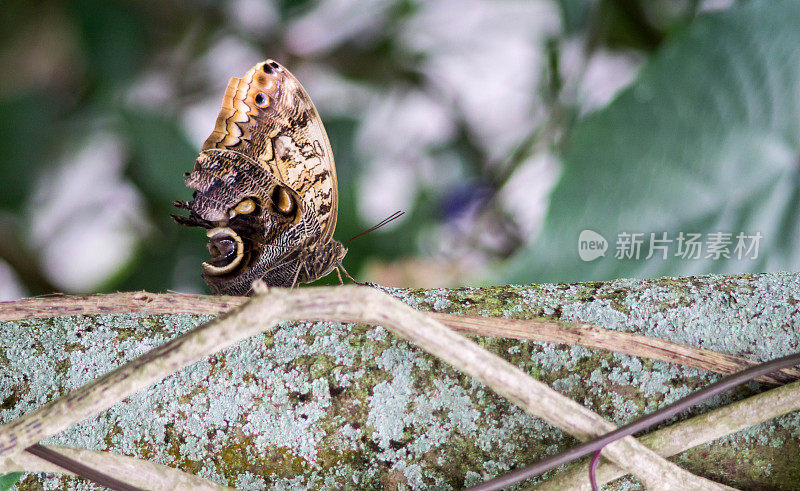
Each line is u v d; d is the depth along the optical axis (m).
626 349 0.93
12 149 1.11
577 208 1.01
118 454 0.93
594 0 1.10
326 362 0.94
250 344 0.94
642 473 0.92
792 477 0.94
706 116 1.00
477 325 0.94
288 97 1.00
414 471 0.94
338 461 0.94
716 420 0.93
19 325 0.94
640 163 1.00
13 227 1.11
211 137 0.99
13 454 0.91
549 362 0.94
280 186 1.01
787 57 1.00
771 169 1.00
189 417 0.94
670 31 1.10
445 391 0.94
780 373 0.93
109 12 1.11
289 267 1.02
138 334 0.94
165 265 1.11
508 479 0.92
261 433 0.94
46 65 1.11
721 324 0.94
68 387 0.94
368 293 0.91
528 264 1.01
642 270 1.00
